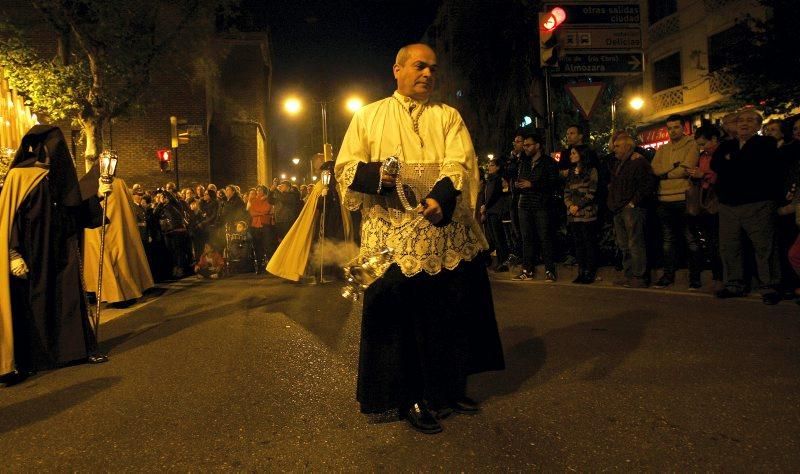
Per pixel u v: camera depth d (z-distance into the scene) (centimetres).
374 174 332
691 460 295
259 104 3178
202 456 325
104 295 877
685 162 803
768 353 471
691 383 406
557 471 289
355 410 384
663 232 844
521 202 985
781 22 1192
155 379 479
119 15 1789
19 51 1784
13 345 494
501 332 585
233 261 1504
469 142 357
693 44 2492
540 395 394
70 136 2452
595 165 923
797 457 293
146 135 2578
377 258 341
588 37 1169
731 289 726
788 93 1194
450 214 329
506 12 1870
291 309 791
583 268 934
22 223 526
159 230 1341
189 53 2166
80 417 398
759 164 681
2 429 382
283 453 323
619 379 420
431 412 354
